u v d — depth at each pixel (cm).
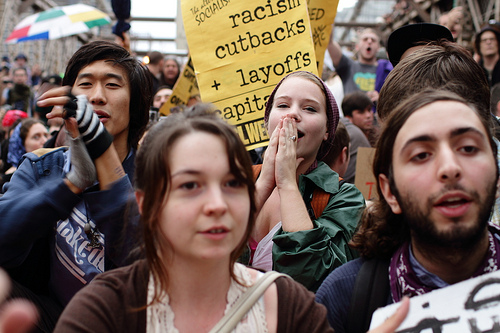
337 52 630
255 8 279
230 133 124
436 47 201
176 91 429
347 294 145
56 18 809
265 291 129
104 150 165
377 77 602
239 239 122
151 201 121
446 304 124
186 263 122
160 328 122
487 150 124
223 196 119
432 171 122
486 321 120
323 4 332
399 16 1280
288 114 221
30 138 495
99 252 187
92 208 168
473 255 129
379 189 149
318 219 212
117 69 209
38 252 187
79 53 210
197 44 289
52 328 178
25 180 182
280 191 203
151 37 1872
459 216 120
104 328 121
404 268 137
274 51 275
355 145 396
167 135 122
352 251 204
